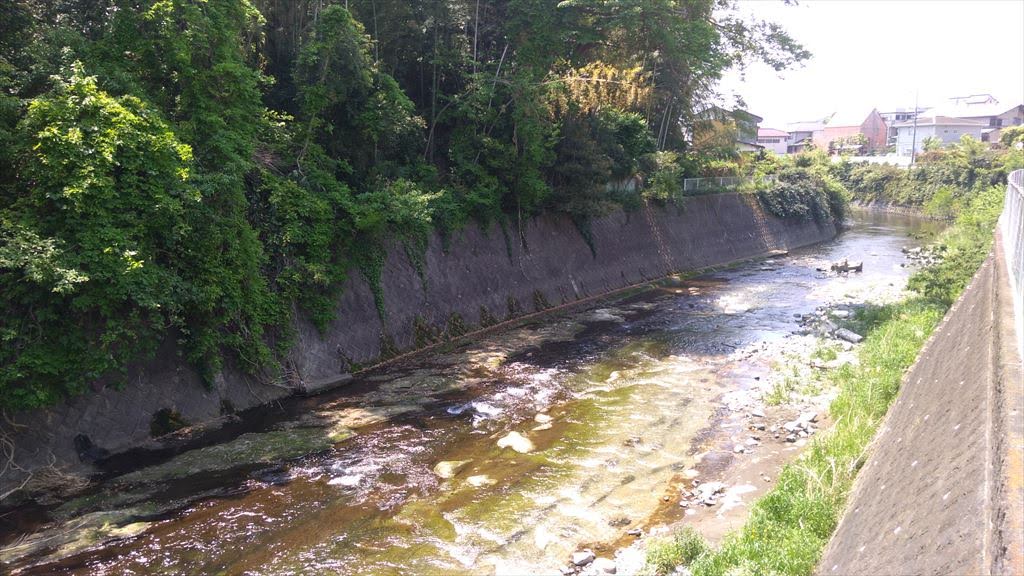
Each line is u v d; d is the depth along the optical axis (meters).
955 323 11.88
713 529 9.97
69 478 11.42
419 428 14.06
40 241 10.84
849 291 29.31
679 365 18.72
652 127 38.84
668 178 34.06
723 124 45.81
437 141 25.14
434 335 20.45
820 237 49.56
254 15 18.03
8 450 10.97
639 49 32.66
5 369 10.55
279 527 10.13
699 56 29.14
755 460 12.45
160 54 15.07
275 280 16.23
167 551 9.45
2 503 10.55
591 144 27.52
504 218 24.75
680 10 31.50
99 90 13.04
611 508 10.78
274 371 15.66
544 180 27.03
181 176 13.00
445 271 21.80
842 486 9.92
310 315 17.05
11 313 10.88
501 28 27.19
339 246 18.23
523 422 14.43
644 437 13.61
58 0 16.11
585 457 12.66
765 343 20.91
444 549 9.57
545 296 25.66
